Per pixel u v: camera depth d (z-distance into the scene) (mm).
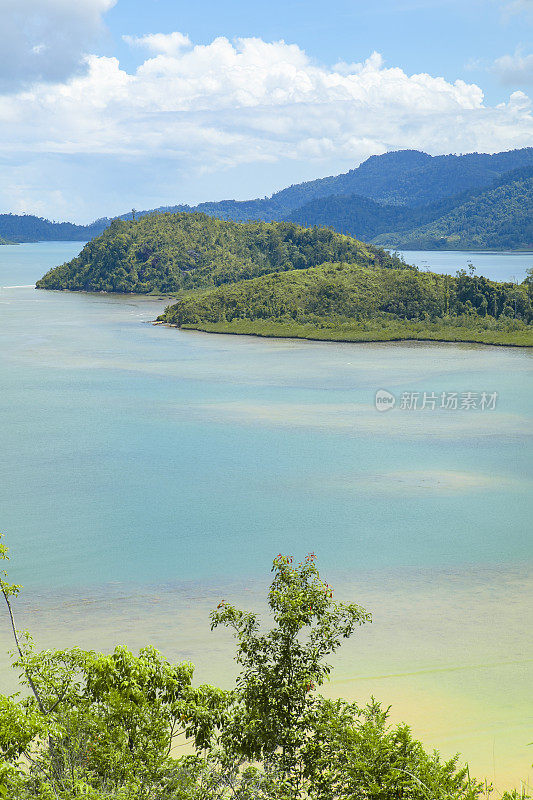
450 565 38562
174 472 56281
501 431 68250
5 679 26906
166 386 92812
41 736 13930
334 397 85000
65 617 32625
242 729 15883
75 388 91562
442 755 22203
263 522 45469
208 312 168375
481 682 26812
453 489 51719
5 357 116625
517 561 39031
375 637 30516
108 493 51250
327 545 41625
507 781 20734
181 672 15875
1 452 62125
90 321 171500
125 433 68562
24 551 40719
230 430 69562
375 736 15398
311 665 16797
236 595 35094
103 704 15383
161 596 34875
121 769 14094
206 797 14781
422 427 70125
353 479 54281
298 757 16078
